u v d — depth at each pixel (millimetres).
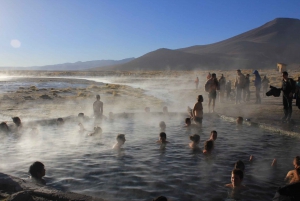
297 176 6160
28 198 4984
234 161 7781
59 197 5219
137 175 6715
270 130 11586
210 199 5500
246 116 14492
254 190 5922
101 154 8477
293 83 12711
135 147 9273
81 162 7711
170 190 5879
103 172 6918
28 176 6742
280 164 7531
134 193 5742
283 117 13148
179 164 7531
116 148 9109
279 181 6406
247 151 8703
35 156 8305
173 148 9133
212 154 8422
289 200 4734
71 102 21875
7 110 17781
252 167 7312
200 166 7375
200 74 81750
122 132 11641
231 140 10062
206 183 6246
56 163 7637
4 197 5250
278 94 12906
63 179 6488
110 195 5668
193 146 9141
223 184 6199
